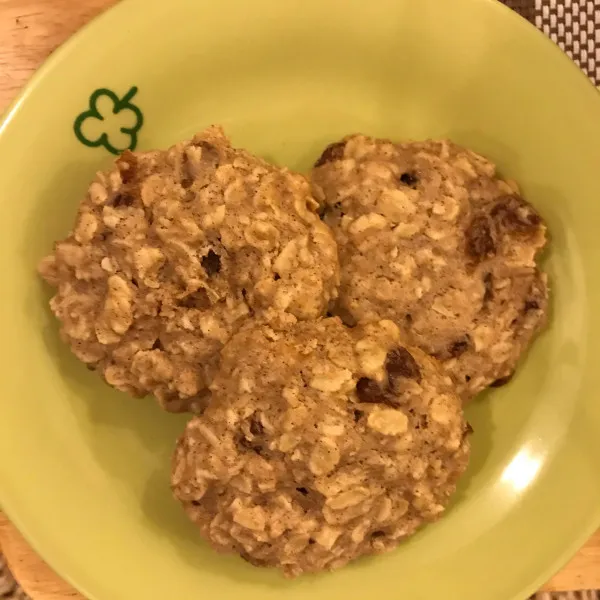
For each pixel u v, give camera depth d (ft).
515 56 0.72
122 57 0.71
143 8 0.70
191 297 0.65
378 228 0.68
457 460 0.66
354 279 0.68
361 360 0.63
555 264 0.74
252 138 0.77
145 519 0.75
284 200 0.66
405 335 0.68
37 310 0.73
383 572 0.75
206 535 0.66
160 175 0.66
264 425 0.62
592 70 0.80
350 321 0.68
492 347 0.70
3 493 0.72
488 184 0.71
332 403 0.62
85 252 0.67
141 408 0.76
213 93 0.75
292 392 0.62
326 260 0.65
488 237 0.69
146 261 0.64
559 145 0.72
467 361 0.70
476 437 0.76
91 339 0.67
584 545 0.79
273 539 0.64
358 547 0.68
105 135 0.73
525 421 0.75
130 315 0.65
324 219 0.70
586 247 0.73
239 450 0.63
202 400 0.68
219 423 0.63
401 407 0.63
